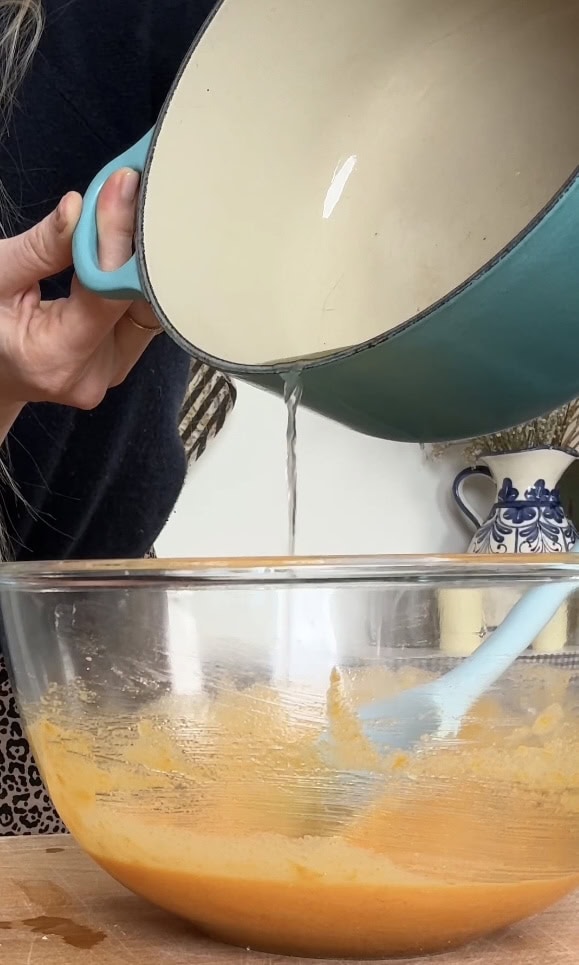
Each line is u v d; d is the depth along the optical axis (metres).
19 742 0.99
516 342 0.42
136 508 0.91
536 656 0.38
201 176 0.53
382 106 0.57
